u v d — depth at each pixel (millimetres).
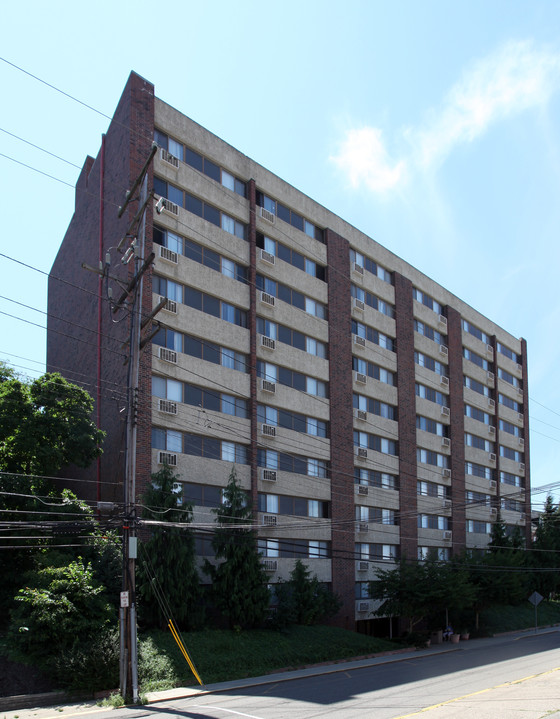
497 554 46969
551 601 62844
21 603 23594
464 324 59188
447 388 54156
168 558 26875
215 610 29984
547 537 61375
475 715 15562
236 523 29953
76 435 28422
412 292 51375
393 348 48375
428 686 21578
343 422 41594
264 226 38656
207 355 33906
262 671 25875
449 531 51031
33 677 21703
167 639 25562
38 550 26234
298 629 31969
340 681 23531
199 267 34156
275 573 34719
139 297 23359
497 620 49812
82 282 38812
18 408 27453
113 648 22078
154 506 27000
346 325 43438
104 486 32344
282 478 36531
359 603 40125
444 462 52781
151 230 31812
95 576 26125
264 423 36125
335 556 36875
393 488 45750
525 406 68250
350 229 45625
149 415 30281
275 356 37625
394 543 44438
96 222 37156
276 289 38906
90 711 18688
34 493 26797
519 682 21984
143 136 33062
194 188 34812
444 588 37062
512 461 63844
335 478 40094
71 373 38969
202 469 32281
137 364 22922
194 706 18984
